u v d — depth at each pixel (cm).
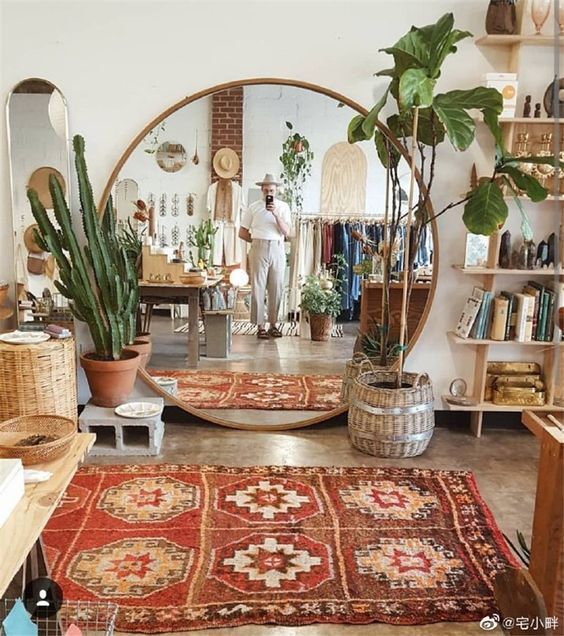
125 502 275
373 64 340
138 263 382
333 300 392
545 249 347
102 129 346
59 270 329
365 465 319
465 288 362
